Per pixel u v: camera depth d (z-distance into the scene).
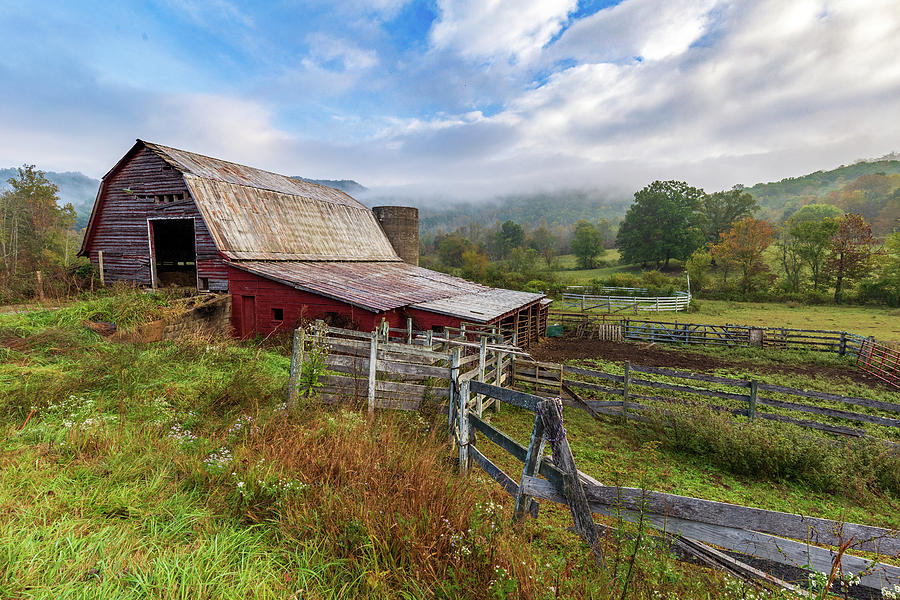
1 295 14.47
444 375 6.48
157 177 17.36
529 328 22.66
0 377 6.18
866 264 44.44
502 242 118.00
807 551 2.91
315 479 4.08
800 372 16.59
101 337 9.03
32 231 47.94
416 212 33.41
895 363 14.96
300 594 2.77
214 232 15.84
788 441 7.59
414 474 4.25
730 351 20.86
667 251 77.38
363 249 25.70
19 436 4.55
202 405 6.12
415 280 21.98
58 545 2.87
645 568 3.13
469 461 5.70
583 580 3.02
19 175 47.94
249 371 7.65
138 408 5.76
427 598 2.80
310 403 6.63
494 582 2.75
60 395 5.85
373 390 6.95
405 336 13.73
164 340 10.14
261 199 20.03
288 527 3.39
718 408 9.51
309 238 21.36
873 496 6.56
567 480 3.73
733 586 2.96
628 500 3.48
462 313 14.58
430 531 3.36
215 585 2.71
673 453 8.18
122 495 3.58
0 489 3.45
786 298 45.44
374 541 3.17
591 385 10.83
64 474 3.82
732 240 55.44
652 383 9.96
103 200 18.61
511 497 4.98
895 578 2.64
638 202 84.19
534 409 4.10
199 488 3.89
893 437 9.22
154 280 17.64
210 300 14.06
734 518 3.09
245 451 4.45
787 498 6.64
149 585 2.59
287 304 15.02
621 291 48.53
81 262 20.27
